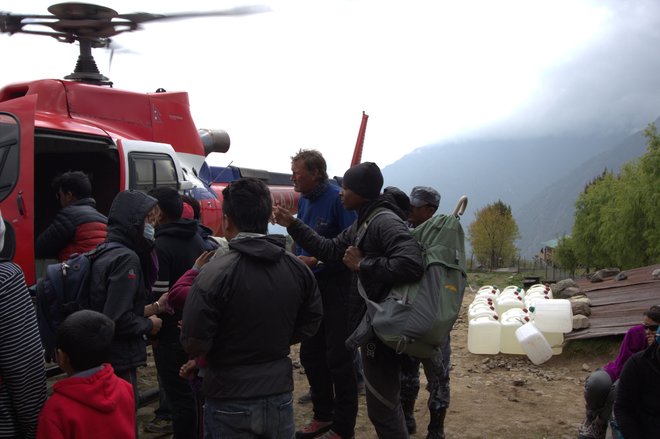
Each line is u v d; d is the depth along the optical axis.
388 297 3.38
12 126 4.54
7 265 2.39
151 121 6.83
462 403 5.65
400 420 3.58
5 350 2.32
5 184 4.46
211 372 2.79
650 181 36.97
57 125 5.25
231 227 2.93
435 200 4.58
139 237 3.28
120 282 3.07
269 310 2.79
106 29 6.60
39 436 2.33
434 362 3.45
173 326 3.69
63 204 4.09
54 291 3.08
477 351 7.32
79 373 2.45
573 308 7.89
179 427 3.81
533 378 6.44
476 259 74.88
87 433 2.36
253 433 2.76
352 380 4.23
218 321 2.72
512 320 7.26
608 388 4.09
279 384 2.81
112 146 5.64
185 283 3.43
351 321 3.79
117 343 3.11
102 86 6.48
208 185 7.73
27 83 6.01
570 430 5.01
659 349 3.06
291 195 10.18
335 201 4.50
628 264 38.88
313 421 4.63
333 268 4.18
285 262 2.96
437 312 3.28
